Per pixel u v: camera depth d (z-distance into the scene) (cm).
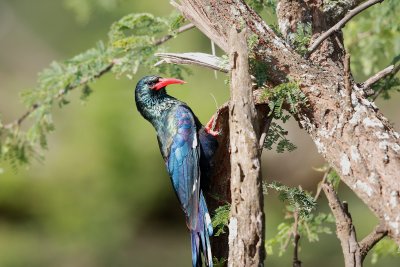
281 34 856
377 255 1118
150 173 2458
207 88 2191
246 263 736
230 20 824
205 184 992
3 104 2845
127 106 2445
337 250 2095
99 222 2459
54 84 1159
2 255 2408
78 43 2916
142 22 1069
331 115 796
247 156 743
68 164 2498
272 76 823
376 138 764
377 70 1291
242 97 754
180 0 848
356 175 764
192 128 1060
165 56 877
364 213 2022
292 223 1086
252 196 736
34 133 1189
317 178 2300
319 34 872
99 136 2469
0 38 3228
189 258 2383
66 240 2469
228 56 811
